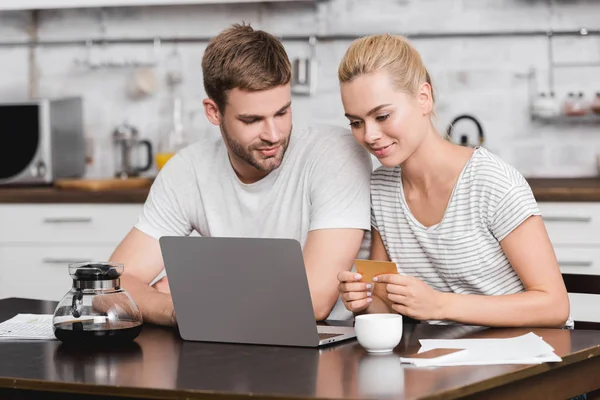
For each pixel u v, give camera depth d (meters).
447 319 2.16
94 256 4.68
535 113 4.86
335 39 5.14
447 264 2.46
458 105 5.04
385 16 5.10
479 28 5.02
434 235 2.46
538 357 1.81
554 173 4.98
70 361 1.93
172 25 5.34
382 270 2.15
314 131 2.72
